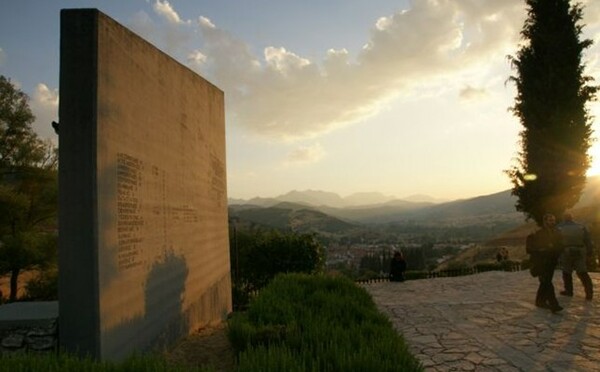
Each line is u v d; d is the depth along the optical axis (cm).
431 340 815
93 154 555
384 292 1522
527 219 2228
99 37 573
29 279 2552
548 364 658
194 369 420
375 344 503
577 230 1152
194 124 1025
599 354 699
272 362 419
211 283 1159
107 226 581
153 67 764
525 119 2066
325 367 437
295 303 803
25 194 2675
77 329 549
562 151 1975
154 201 755
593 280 1491
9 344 562
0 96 2645
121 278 618
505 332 850
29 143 2712
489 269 2252
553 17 1994
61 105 559
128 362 404
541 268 1020
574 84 1973
